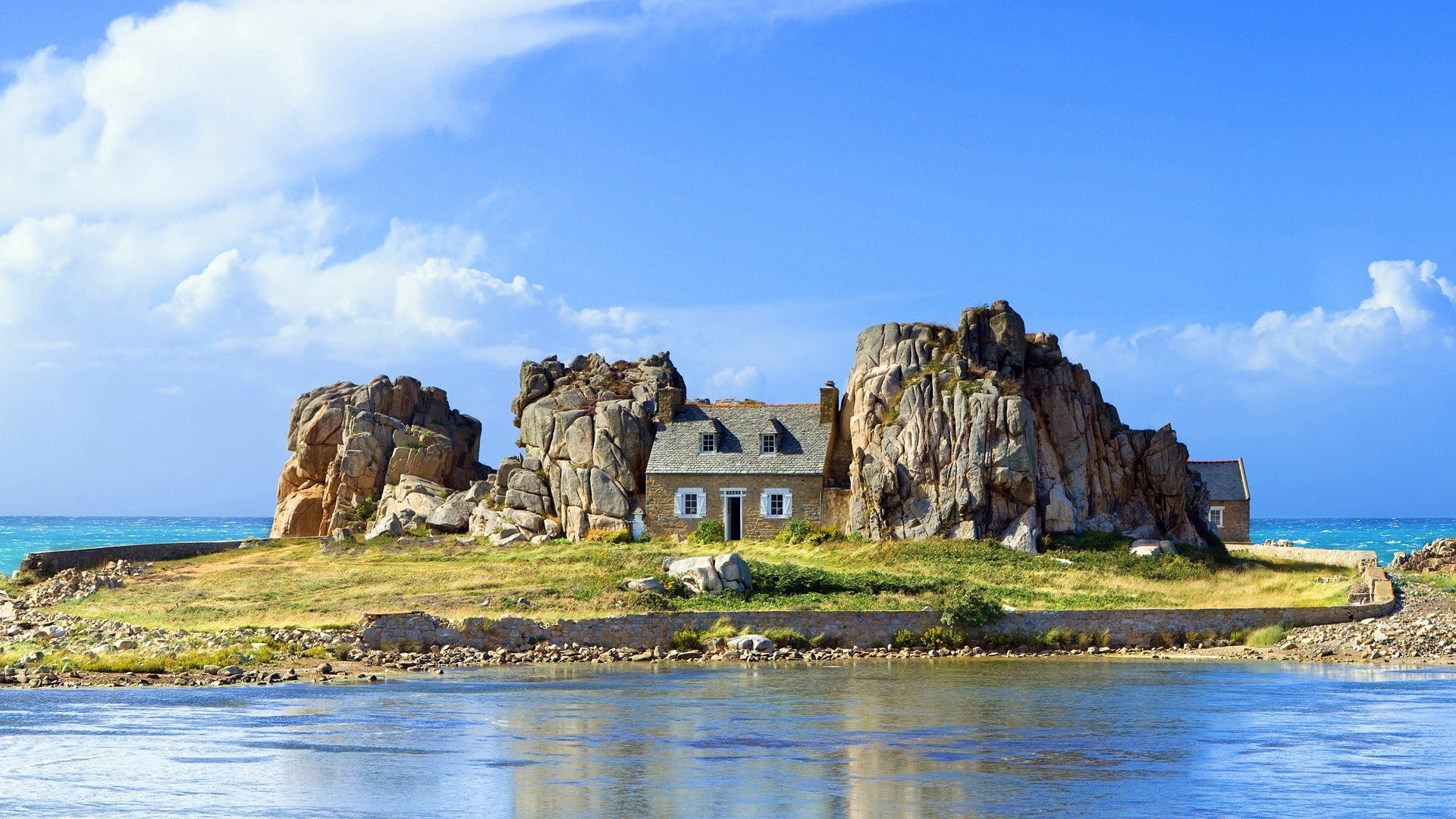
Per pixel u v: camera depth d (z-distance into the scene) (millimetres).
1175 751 35500
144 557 78125
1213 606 64438
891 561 72125
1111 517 80125
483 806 29047
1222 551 79875
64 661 50250
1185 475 83438
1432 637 58125
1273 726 39219
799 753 35062
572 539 83000
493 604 62406
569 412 86062
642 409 85688
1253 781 31891
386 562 76000
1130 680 49375
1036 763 33938
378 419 96750
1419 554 76875
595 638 57906
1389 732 38344
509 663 55062
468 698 44562
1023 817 28516
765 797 30094
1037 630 59844
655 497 82438
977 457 76625
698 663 55375
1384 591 64125
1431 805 29547
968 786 31266
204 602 64875
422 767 32875
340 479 95125
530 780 31578
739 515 81812
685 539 81375
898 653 58219
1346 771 33000
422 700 43875
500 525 84188
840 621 59594
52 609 64125
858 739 37000
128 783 30781
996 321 82250
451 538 83625
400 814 28359
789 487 80875
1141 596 66562
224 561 78375
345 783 31141
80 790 30000
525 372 91375
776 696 45156
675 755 34688
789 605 62688
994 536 76500
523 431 88688
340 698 44062
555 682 48750
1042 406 81062
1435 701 44031
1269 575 74500
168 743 35531
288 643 54906
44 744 35156
